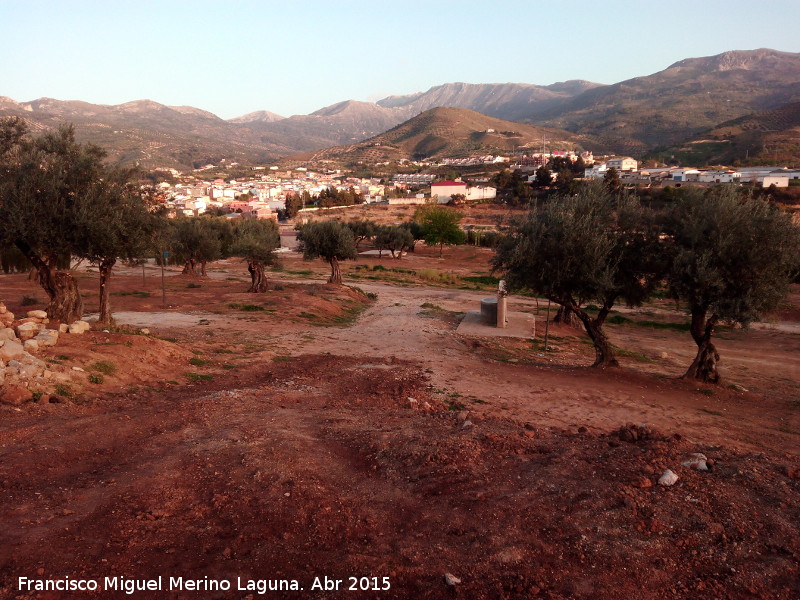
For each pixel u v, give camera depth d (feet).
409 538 17.70
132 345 45.39
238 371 47.73
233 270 188.44
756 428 42.45
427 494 20.86
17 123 51.96
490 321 95.96
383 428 29.86
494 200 453.17
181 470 22.58
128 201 52.31
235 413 32.60
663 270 55.98
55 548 16.16
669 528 18.02
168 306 89.71
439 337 76.84
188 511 19.13
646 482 20.85
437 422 31.68
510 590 14.80
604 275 53.98
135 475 21.95
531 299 142.41
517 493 20.44
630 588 15.12
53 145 50.47
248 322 78.48
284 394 39.60
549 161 634.84
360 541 17.53
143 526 17.89
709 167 516.73
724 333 108.06
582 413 42.22
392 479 22.40
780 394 60.34
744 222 51.75
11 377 31.78
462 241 266.77
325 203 479.00
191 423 29.73
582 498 19.83
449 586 14.93
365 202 520.01
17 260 130.52
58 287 53.93
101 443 25.86
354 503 20.11
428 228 262.88
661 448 24.61
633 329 112.16
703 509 19.17
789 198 305.94
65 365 36.91
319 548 17.02
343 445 26.89
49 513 18.35
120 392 36.11
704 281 51.57
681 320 121.29
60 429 26.91
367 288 151.64
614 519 18.44
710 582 15.42
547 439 27.84
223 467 22.84
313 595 14.61
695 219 53.57
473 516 18.88
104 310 57.41
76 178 49.44
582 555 16.49
